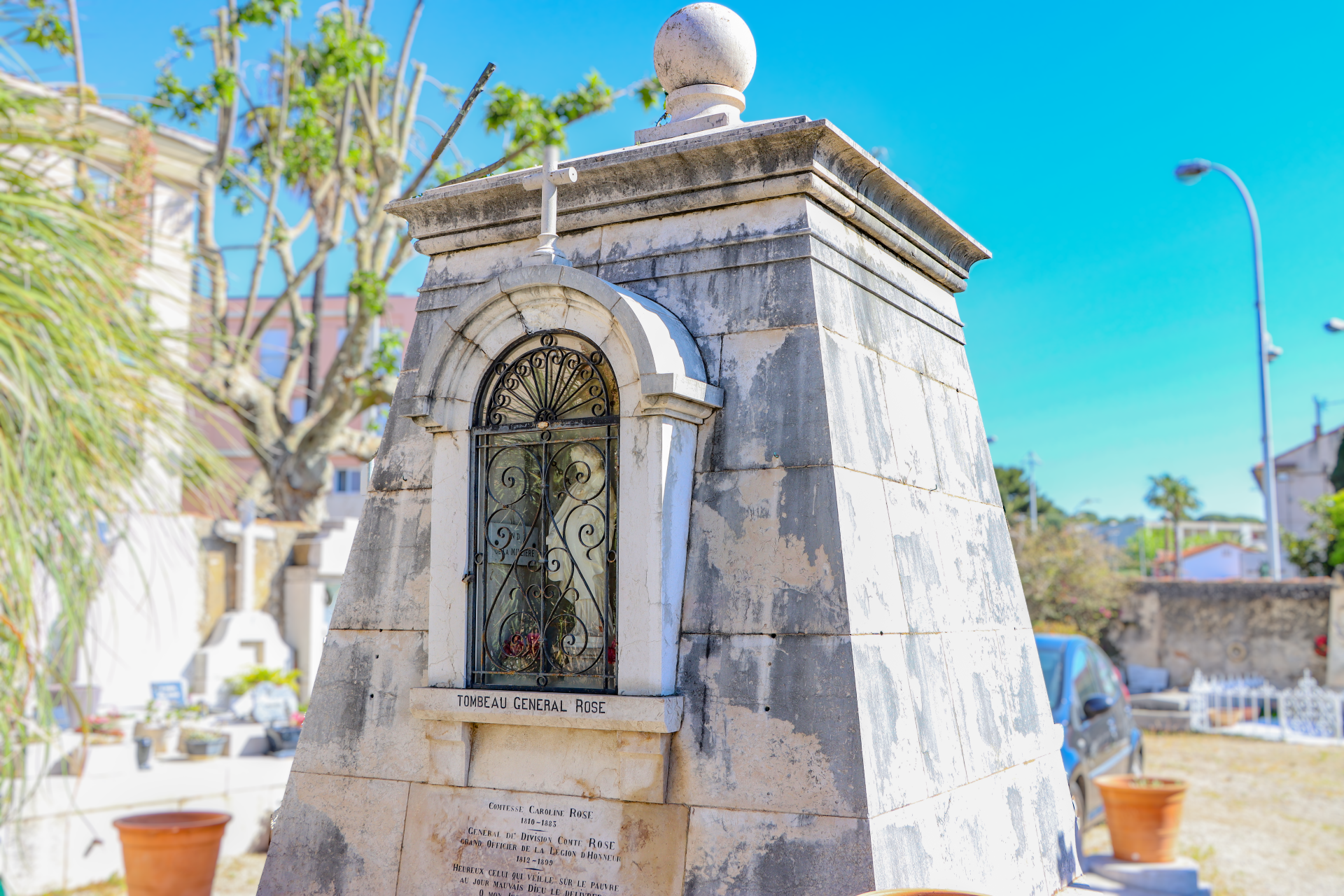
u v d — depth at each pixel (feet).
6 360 10.37
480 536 13.26
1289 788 39.50
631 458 12.12
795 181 12.53
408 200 14.92
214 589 46.68
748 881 11.14
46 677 11.79
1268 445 64.49
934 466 14.26
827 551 11.54
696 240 13.10
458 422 13.37
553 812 12.33
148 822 21.88
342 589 14.51
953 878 11.98
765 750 11.37
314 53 52.47
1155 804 23.26
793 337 12.26
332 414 52.90
